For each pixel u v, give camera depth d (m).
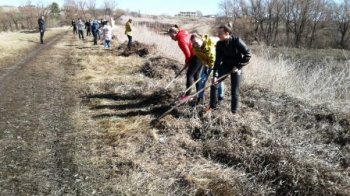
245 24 59.59
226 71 7.04
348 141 6.53
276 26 58.25
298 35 55.72
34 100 9.00
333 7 54.94
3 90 9.94
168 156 6.00
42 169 5.63
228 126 6.75
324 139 6.62
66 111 8.17
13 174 5.48
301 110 7.64
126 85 10.21
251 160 5.70
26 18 67.38
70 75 12.15
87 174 5.50
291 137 6.55
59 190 5.11
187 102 7.93
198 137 6.67
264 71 10.03
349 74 9.46
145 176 5.41
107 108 8.34
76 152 6.16
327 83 9.23
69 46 21.84
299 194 5.04
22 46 20.12
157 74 11.30
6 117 7.71
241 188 5.16
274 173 5.40
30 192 5.06
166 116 7.43
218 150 6.04
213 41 7.49
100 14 75.00
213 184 5.22
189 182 5.26
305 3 54.84
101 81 11.04
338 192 5.00
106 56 16.44
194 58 7.79
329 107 7.80
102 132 6.97
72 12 75.69
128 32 17.44
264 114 7.50
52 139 6.66
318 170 5.38
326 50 44.69
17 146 6.36
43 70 13.08
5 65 14.03
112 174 5.50
